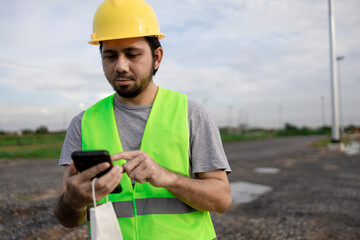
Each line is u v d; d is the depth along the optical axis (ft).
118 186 3.30
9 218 13.43
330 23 62.85
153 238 3.62
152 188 3.82
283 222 13.92
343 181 24.34
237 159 44.42
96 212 2.92
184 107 4.01
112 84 3.85
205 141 3.92
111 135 3.99
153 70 4.04
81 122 4.23
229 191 3.91
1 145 70.54
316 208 16.16
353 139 117.19
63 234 11.68
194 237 3.74
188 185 3.44
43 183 23.06
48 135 92.89
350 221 13.87
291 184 23.56
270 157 47.16
